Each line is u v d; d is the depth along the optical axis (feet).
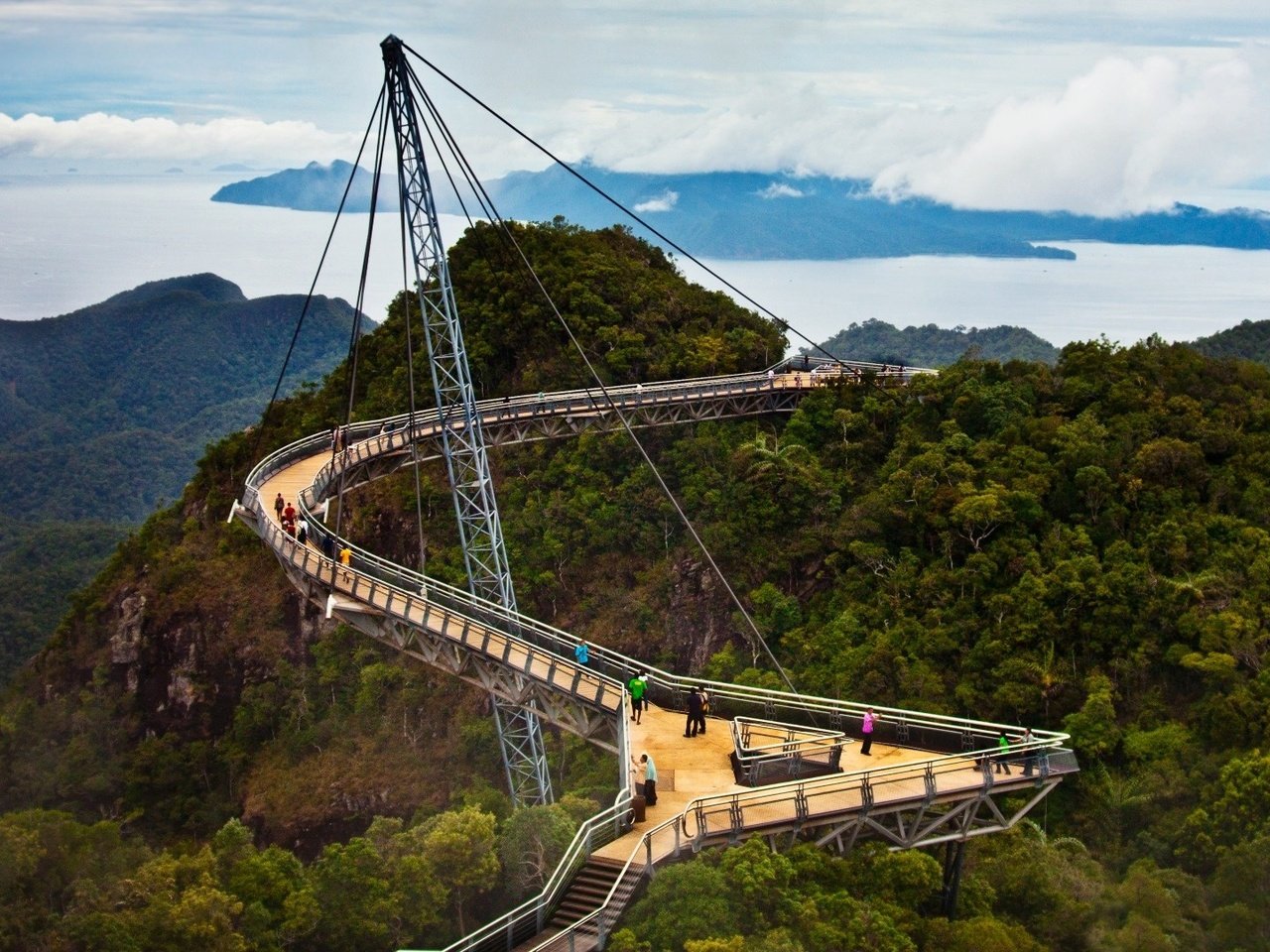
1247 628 325.42
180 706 497.46
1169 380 433.48
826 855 190.29
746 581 412.16
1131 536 368.68
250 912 194.18
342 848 211.20
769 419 472.03
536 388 484.74
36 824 234.38
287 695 474.49
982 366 450.30
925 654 352.08
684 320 525.34
